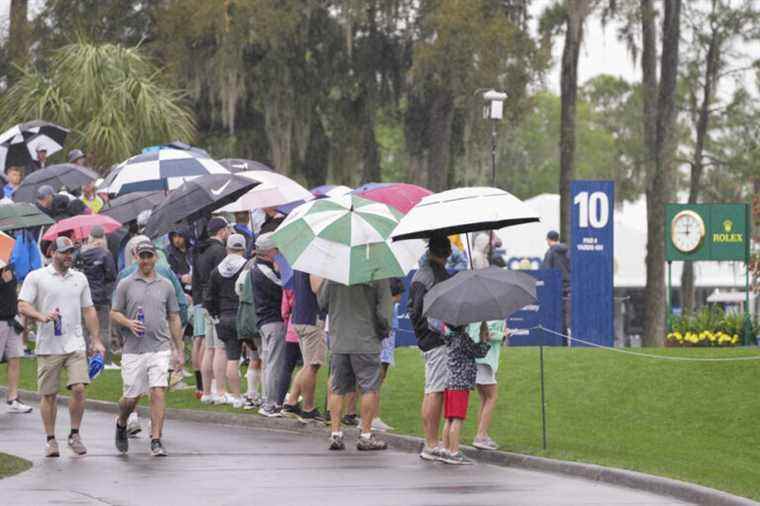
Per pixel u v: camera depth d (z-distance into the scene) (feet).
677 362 154.10
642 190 393.09
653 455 115.24
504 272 106.32
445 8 318.65
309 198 151.74
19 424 129.08
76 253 159.53
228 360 136.87
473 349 109.19
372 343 115.65
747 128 371.76
